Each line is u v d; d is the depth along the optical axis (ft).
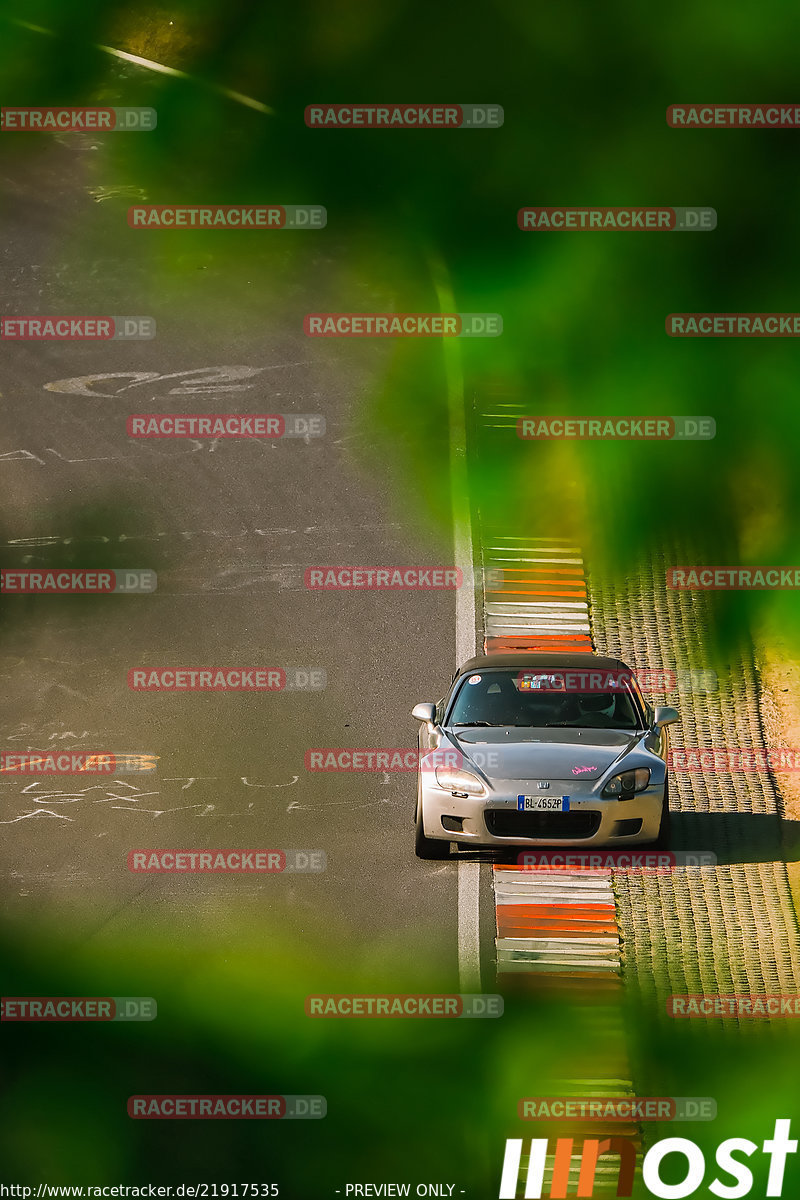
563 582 154.40
